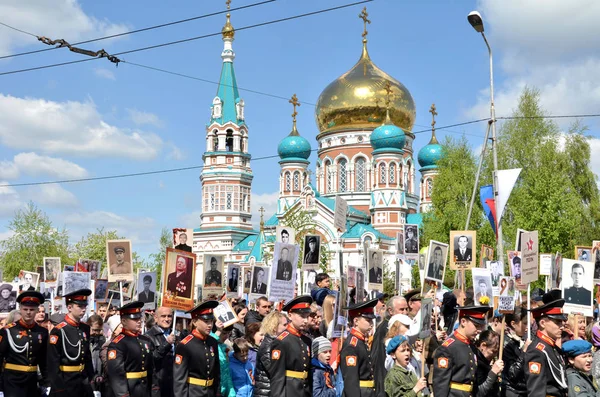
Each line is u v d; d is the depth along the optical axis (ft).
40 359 52.85
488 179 201.16
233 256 370.73
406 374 44.42
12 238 262.67
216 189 378.94
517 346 48.62
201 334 48.21
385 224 325.42
